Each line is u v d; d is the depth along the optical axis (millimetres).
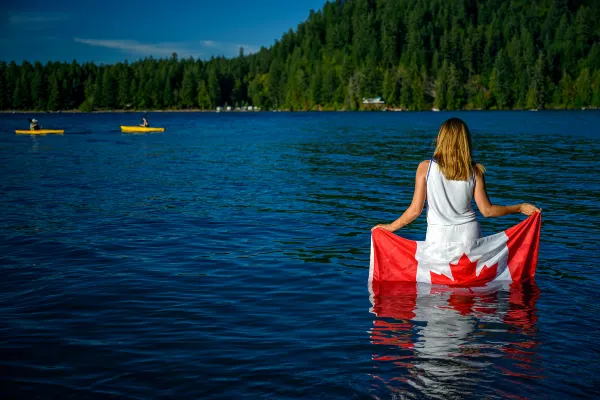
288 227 8891
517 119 79938
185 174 16859
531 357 3881
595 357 3877
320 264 6645
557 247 7328
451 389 3416
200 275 6168
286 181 14844
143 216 9938
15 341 4250
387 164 19328
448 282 5750
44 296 5398
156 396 3371
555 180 14406
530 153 23125
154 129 54281
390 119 93125
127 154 25422
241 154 24516
